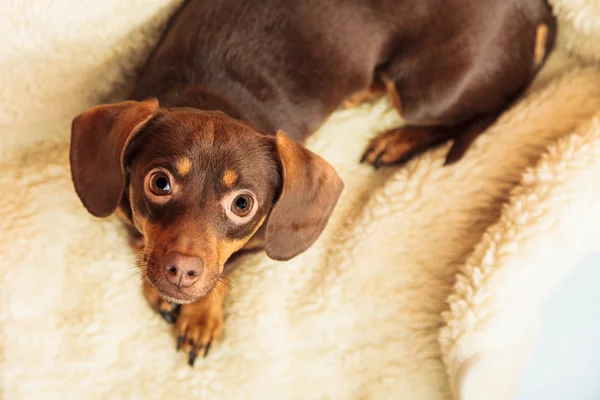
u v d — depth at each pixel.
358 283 0.65
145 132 0.52
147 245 0.51
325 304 0.65
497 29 0.64
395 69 0.66
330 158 0.70
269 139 0.53
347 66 0.64
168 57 0.61
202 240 0.50
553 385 0.67
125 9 0.62
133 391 0.61
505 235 0.62
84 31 0.62
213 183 0.50
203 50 0.60
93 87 0.65
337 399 0.64
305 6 0.61
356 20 0.63
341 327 0.65
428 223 0.67
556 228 0.62
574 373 0.67
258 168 0.52
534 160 0.66
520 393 0.67
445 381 0.64
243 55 0.60
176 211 0.50
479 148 0.67
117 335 0.62
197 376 0.62
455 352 0.62
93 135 0.53
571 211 0.62
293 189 0.54
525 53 0.66
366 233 0.66
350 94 0.66
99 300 0.62
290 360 0.64
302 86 0.62
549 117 0.67
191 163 0.50
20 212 0.62
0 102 0.63
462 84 0.65
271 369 0.63
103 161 0.52
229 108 0.59
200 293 0.50
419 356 0.64
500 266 0.62
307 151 0.55
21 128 0.65
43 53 0.61
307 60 0.62
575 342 0.66
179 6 0.64
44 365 0.60
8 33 0.59
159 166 0.51
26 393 0.59
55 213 0.62
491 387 0.62
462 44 0.64
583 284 0.66
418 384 0.64
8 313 0.60
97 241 0.63
